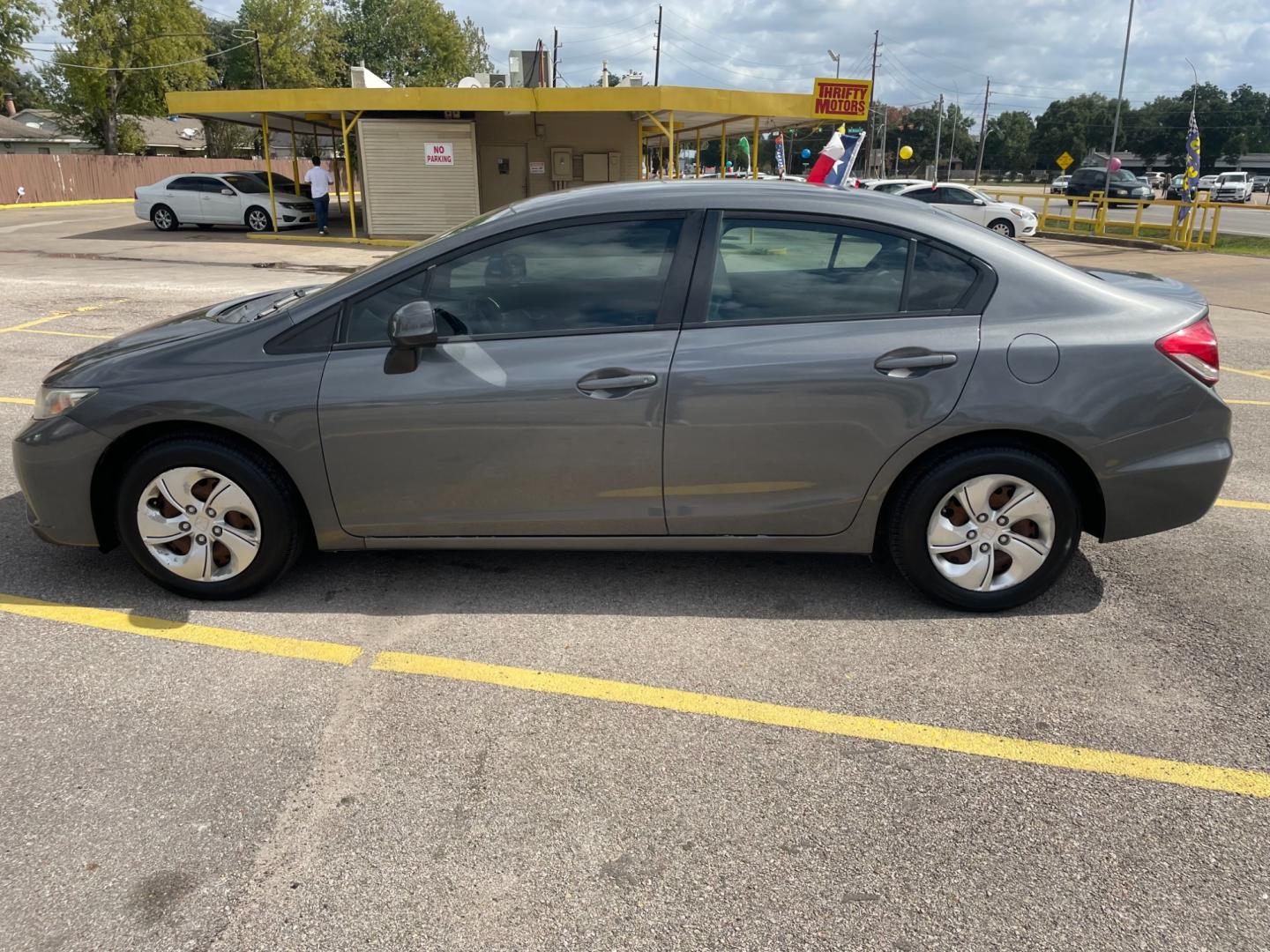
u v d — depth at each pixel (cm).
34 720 286
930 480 338
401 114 2242
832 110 1972
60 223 2603
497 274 339
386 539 354
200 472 347
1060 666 323
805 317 334
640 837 241
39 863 229
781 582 388
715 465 336
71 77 4634
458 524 349
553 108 1938
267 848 235
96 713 291
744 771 267
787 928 211
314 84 5834
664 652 332
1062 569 350
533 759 272
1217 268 1781
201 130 7006
